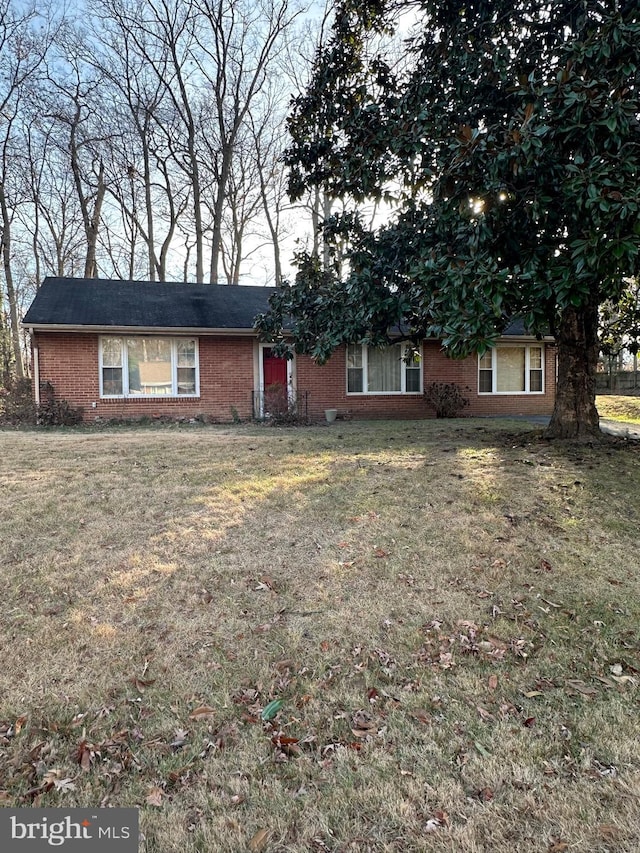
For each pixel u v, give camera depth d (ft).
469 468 20.81
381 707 7.75
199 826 5.76
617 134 16.11
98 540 13.48
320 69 26.78
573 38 19.65
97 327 38.29
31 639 9.27
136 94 68.85
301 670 8.60
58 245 80.94
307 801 6.07
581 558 12.82
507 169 17.49
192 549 13.06
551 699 7.88
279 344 31.22
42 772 6.50
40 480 18.47
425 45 24.84
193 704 7.78
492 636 9.59
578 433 27.35
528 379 52.21
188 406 42.50
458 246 20.62
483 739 7.06
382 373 47.98
